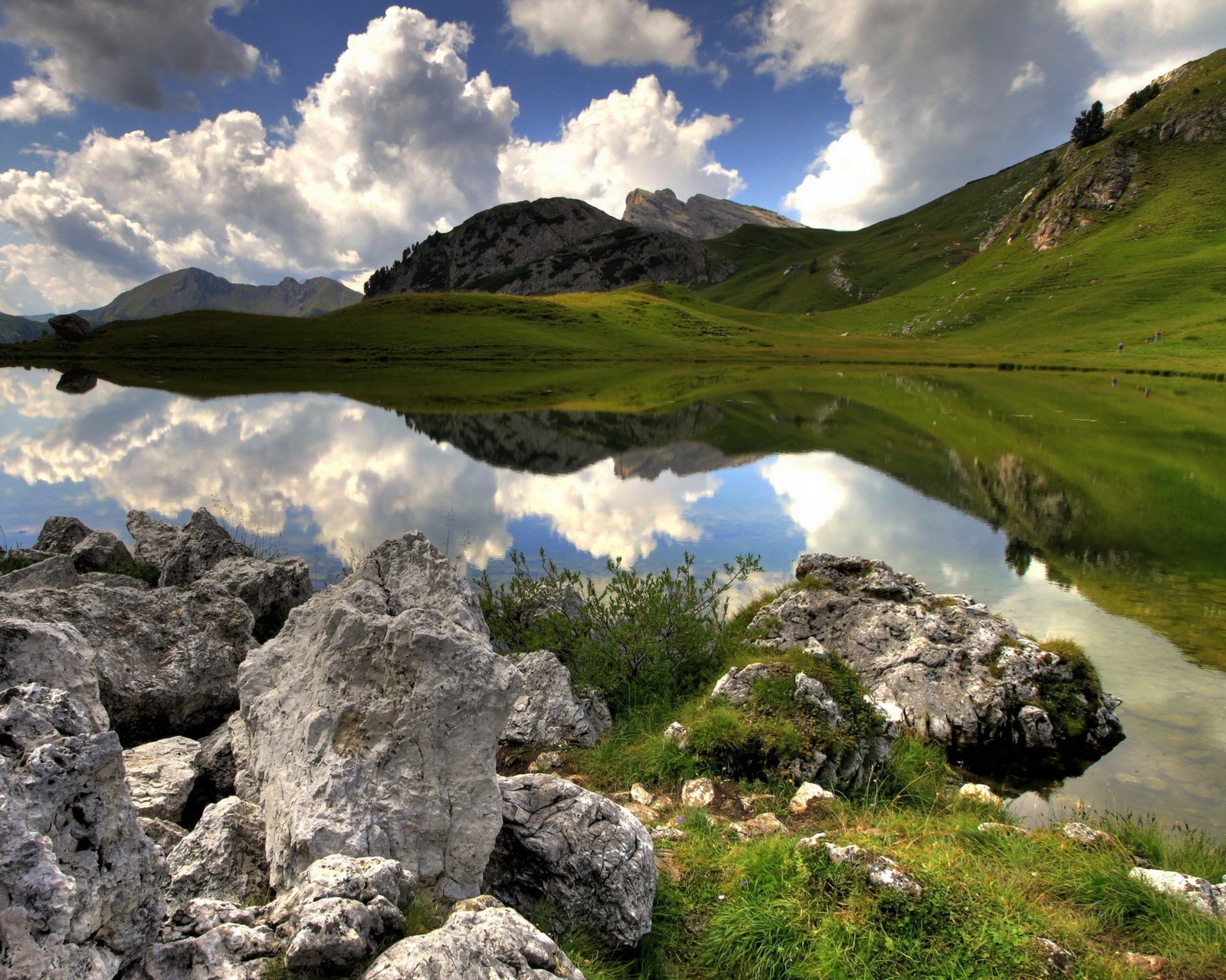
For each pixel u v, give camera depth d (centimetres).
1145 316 13638
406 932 447
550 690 1077
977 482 3347
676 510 2794
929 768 1038
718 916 616
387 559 932
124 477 3291
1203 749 1124
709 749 935
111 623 885
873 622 1358
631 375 10181
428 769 556
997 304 17425
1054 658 1231
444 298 17500
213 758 746
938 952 553
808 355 13875
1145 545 2339
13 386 7300
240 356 10944
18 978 310
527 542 2302
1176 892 671
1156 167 19950
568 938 555
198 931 412
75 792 371
